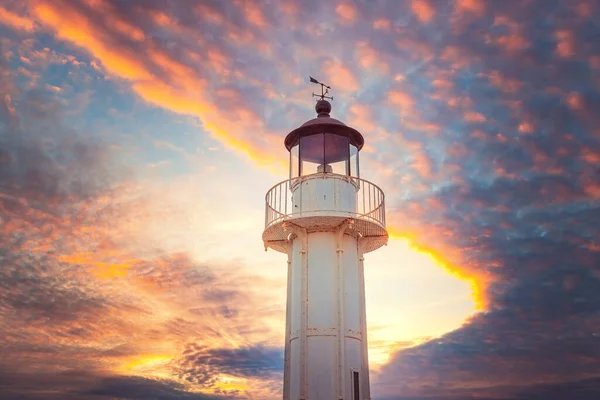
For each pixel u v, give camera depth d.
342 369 22.83
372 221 24.61
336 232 24.70
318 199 24.70
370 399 23.66
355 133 26.47
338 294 23.84
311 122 26.38
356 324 24.09
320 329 23.44
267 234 25.70
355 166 26.61
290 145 27.22
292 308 24.56
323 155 26.06
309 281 24.14
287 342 24.47
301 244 24.78
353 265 24.83
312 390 22.77
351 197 25.30
